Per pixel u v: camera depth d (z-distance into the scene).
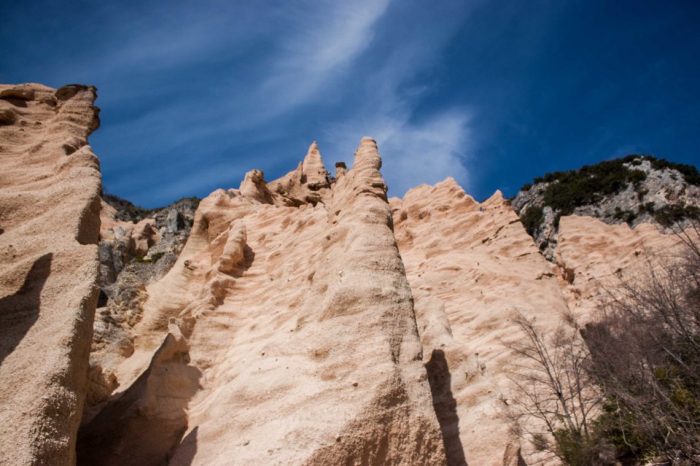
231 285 19.36
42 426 8.80
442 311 19.41
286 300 17.83
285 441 10.72
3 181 14.67
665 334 19.83
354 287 13.72
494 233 29.94
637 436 16.23
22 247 12.20
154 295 20.25
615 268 31.41
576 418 17.61
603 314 26.00
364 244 14.98
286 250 20.89
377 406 11.27
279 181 42.09
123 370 16.98
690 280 23.19
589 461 16.05
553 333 23.06
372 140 19.81
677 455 15.02
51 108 19.30
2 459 8.26
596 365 19.67
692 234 29.95
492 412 15.82
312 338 13.10
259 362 13.28
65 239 12.31
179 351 15.57
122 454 12.40
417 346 13.05
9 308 10.91
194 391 14.60
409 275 28.25
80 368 10.23
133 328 18.94
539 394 19.66
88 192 13.69
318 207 22.59
